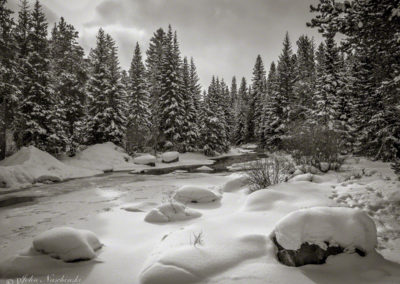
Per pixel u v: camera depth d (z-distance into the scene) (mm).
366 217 3764
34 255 4023
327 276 3152
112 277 3559
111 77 30516
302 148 11656
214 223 5078
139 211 7547
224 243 3967
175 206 6637
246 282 3082
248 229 4680
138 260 4074
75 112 26906
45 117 22625
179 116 34375
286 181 9055
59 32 27500
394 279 3027
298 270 3305
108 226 6227
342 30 5273
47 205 9258
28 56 23031
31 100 22453
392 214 5328
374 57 5934
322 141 11133
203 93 48344
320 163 10984
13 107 19906
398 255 3830
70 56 27266
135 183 14289
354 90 18312
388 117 10039
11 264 3820
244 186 9891
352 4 4883
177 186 12672
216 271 3320
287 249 3531
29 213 8055
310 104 32938
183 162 29328
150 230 5664
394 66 5852
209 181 14047
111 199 9867
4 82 18062
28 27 23828
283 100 34531
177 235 4406
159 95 36219
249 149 51031
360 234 3498
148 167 25219
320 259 3381
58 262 3924
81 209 8312
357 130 17547
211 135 36094
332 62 24969
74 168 19812
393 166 7297
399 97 6637
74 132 26656
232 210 6992
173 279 3184
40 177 15641
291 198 6633
